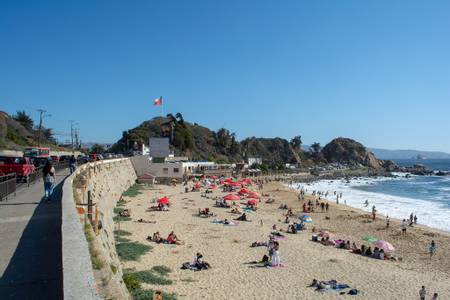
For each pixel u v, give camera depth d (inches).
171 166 3671.3
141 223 1753.2
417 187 5226.4
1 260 418.6
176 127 6072.8
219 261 1239.5
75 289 240.7
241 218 2001.7
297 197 3395.7
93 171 1536.7
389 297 1020.5
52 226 568.7
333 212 2527.1
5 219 614.9
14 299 325.1
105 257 373.4
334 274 1181.7
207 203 2518.5
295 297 971.9
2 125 3331.7
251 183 4397.1
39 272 385.7
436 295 1003.9
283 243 1537.9
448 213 2790.4
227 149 7470.5
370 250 1454.2
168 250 1323.8
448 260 1433.3
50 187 807.7
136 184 3390.7
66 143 5585.6
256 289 1010.7
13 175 916.0
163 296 877.8
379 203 3398.1
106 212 1355.8
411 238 1791.3
